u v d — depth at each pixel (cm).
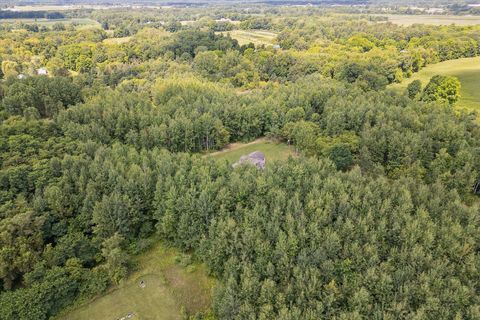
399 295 4778
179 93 11500
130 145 9412
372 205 6278
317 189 6494
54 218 6322
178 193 6569
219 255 5725
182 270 6234
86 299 5650
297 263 5288
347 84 12531
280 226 5922
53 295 5303
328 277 5125
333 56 16400
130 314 5450
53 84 11000
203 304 5619
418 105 10481
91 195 6475
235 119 10700
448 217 5981
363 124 9512
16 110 9950
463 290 4709
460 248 5369
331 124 9569
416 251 5238
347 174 7125
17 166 6819
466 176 7475
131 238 6644
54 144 7894
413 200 6500
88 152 7838
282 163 7606
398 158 8238
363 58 16088
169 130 9612
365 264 5206
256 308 4816
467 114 10581
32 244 5734
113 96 11038
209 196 6300
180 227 6256
